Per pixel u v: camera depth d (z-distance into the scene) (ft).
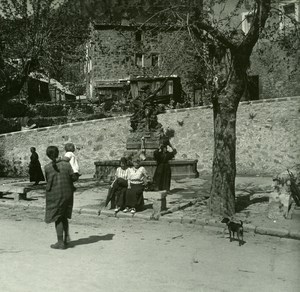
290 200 34.81
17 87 57.52
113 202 40.06
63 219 26.99
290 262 23.47
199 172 75.72
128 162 40.14
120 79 112.16
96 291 18.92
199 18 35.40
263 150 72.38
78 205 42.63
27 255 24.93
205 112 75.82
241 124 74.18
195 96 101.09
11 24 56.49
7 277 20.81
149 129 67.10
